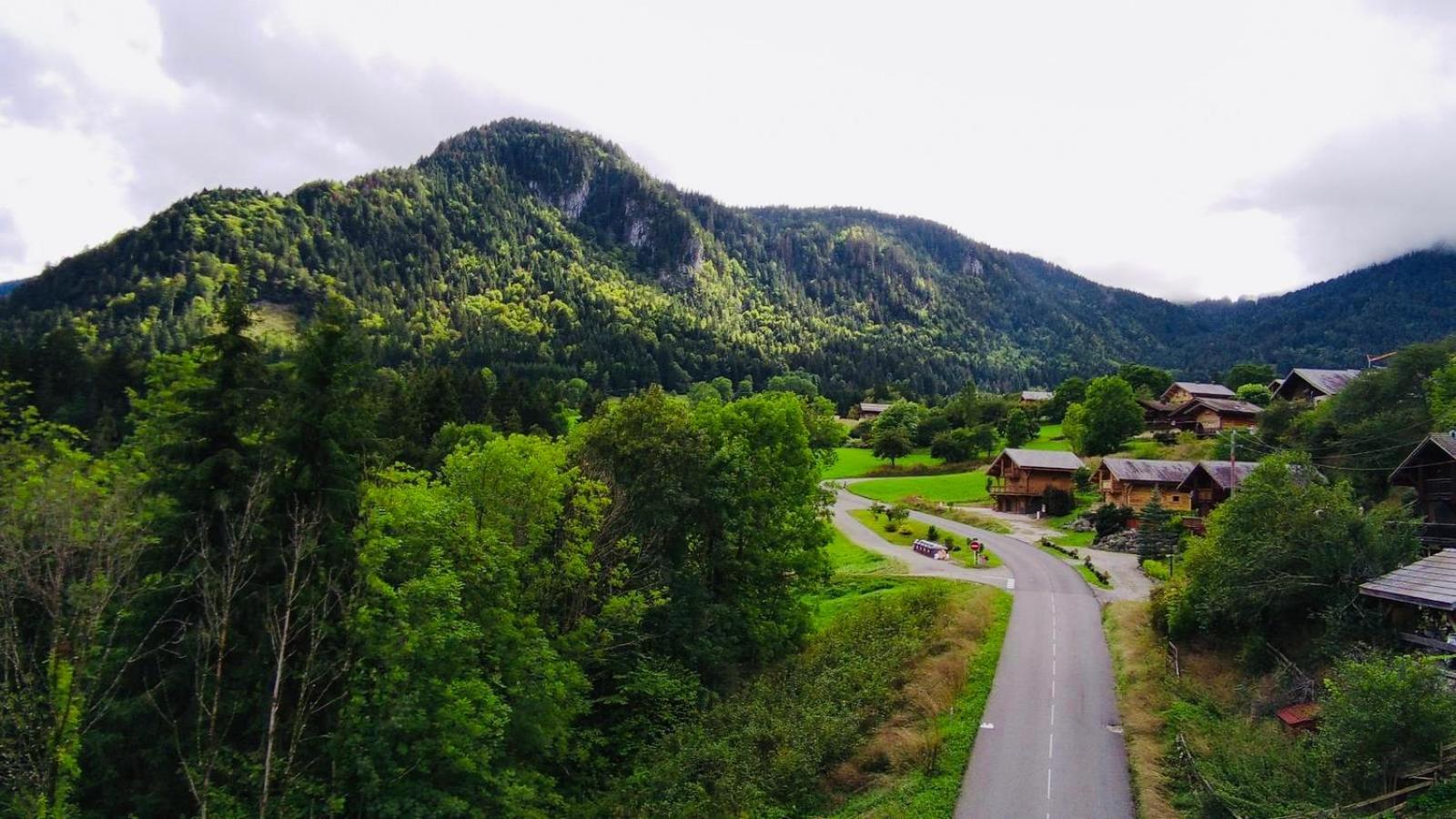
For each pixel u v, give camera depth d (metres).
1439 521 39.19
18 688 14.58
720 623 40.00
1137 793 25.09
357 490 22.52
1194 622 36.81
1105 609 47.31
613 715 34.88
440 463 63.38
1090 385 111.94
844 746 29.56
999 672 36.16
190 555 19.97
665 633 37.47
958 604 45.75
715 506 40.47
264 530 20.16
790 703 34.50
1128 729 29.75
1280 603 32.38
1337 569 31.11
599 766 32.09
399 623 22.25
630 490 37.75
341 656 21.00
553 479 31.83
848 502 99.94
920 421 144.88
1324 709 23.39
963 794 25.23
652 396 40.38
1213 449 86.31
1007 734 29.56
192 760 18.66
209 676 19.59
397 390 77.50
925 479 116.31
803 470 45.31
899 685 34.59
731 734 31.80
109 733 18.61
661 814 26.56
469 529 27.95
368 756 21.53
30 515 14.73
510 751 27.52
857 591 58.16
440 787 23.64
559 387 148.25
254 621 20.19
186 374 22.14
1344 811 19.70
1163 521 66.00
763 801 26.55
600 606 35.78
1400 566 30.58
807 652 43.53
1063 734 29.62
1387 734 20.23
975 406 150.38
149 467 21.19
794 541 44.22
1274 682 30.27
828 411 127.31
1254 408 102.75
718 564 41.91
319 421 21.88
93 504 16.41
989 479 101.62
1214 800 22.41
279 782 19.23
